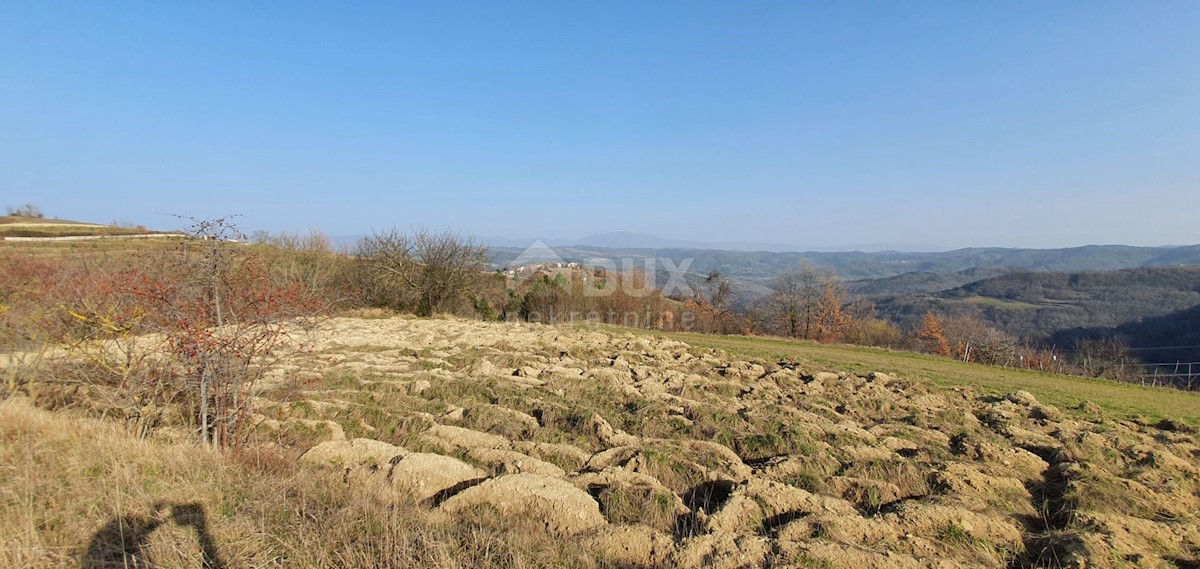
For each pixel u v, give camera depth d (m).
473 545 4.77
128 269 7.71
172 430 7.11
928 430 9.74
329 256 31.34
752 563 4.88
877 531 5.68
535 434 8.62
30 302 8.61
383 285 31.50
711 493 6.74
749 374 14.80
